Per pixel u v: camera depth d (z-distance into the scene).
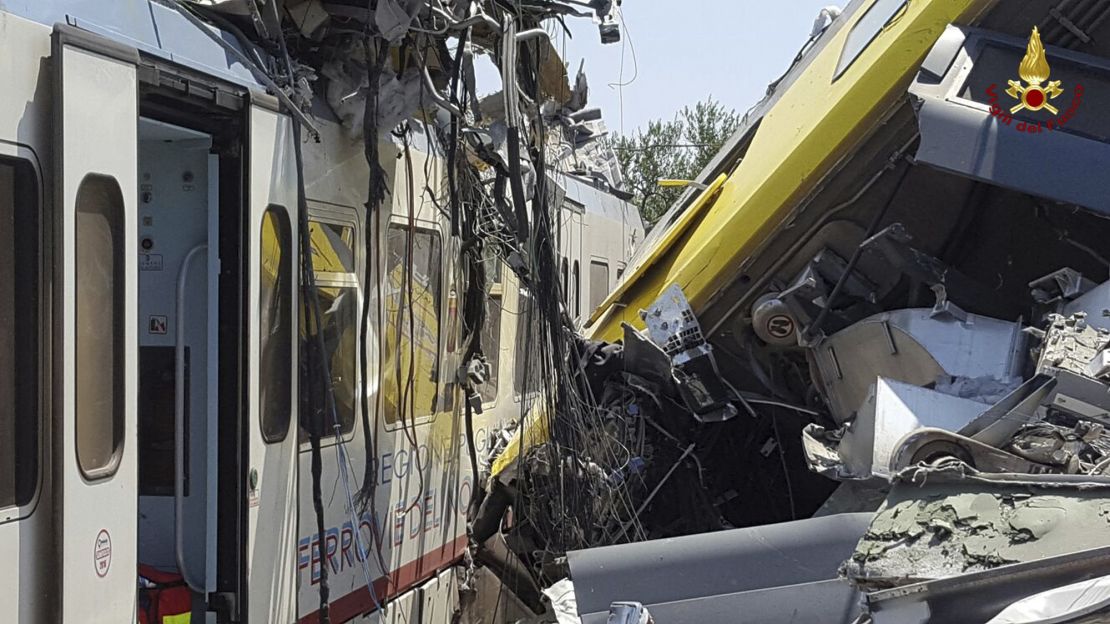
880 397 4.48
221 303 4.49
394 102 5.54
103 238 3.62
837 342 5.66
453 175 6.15
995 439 4.11
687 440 6.27
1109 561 3.05
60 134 3.38
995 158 5.13
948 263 5.98
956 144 5.19
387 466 6.04
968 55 5.54
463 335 7.09
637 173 21.95
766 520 6.23
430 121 6.30
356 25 5.40
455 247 6.91
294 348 4.92
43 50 3.42
